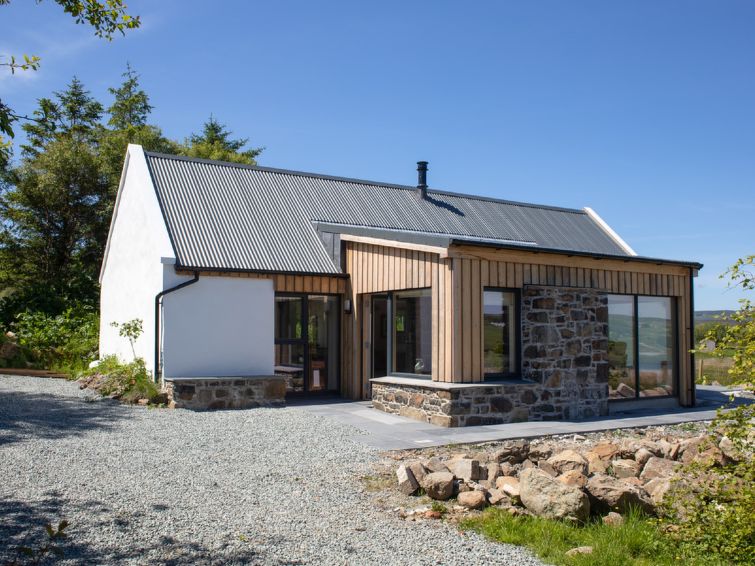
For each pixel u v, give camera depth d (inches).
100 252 1157.7
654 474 277.3
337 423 428.1
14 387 554.6
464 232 709.3
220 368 521.0
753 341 189.2
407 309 496.1
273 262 553.3
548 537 214.1
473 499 246.4
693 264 563.5
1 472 275.7
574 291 482.3
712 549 201.3
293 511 241.6
